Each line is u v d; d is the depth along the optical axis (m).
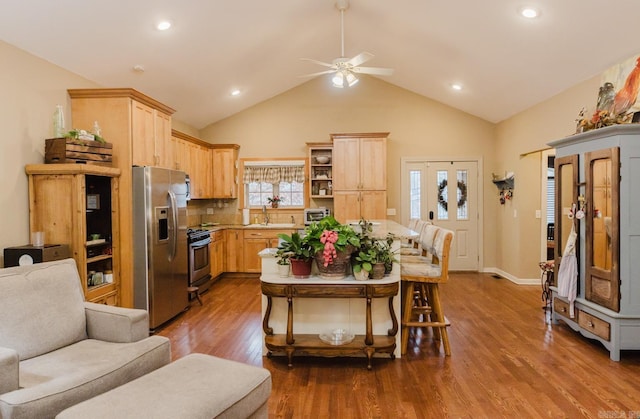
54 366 2.02
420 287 4.04
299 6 4.33
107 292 3.61
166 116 4.54
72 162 3.35
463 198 6.88
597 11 3.13
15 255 3.00
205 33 4.11
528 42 3.91
